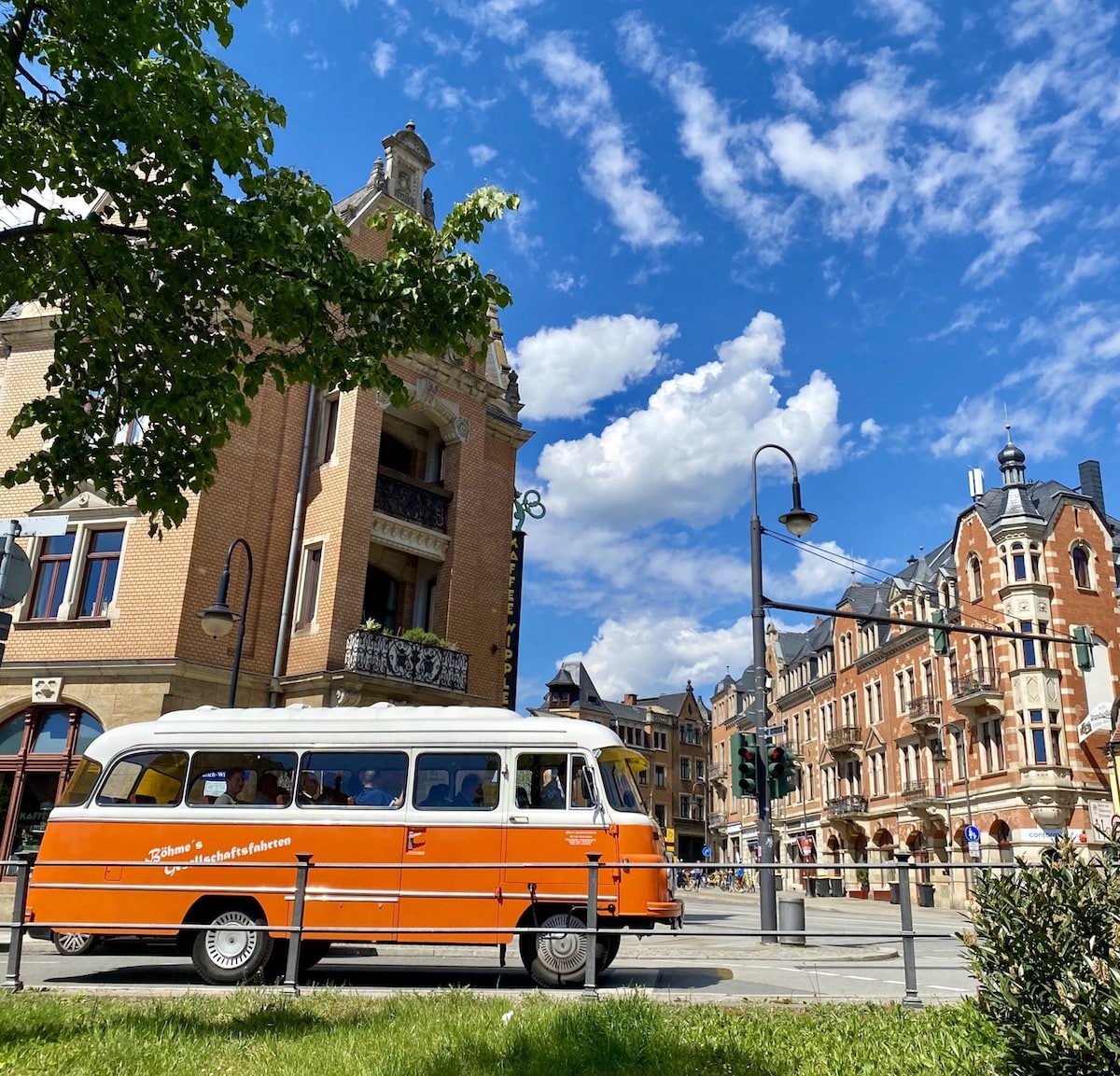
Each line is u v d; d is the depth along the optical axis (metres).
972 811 42.62
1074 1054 4.39
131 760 11.53
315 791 11.23
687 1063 5.98
